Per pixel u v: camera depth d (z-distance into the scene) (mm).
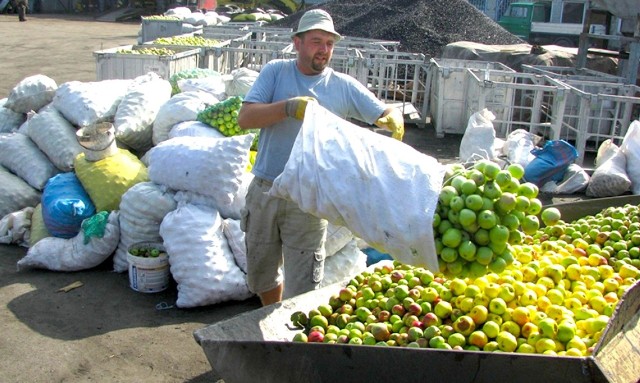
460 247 2664
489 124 8594
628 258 3764
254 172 3953
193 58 11320
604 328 2650
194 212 5020
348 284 3764
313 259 3980
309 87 3793
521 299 3061
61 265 5383
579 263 3611
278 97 3811
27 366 4125
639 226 4023
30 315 4734
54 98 6812
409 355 2580
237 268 5043
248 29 17391
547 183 8359
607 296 3283
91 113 6496
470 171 2783
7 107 7367
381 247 2756
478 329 2977
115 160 5715
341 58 12289
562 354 2736
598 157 8961
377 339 3076
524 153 8602
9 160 6371
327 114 3039
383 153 2811
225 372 2928
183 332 4633
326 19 3670
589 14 13156
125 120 6559
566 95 9562
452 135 11617
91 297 5043
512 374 2449
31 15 38750
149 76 7426
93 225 5301
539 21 27281
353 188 2771
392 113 3846
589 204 4723
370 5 19391
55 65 17578
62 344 4391
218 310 4957
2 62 17625
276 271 4188
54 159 6227
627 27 13234
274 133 3842
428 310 3172
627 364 2566
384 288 3488
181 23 18000
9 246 5914
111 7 43562
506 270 3277
